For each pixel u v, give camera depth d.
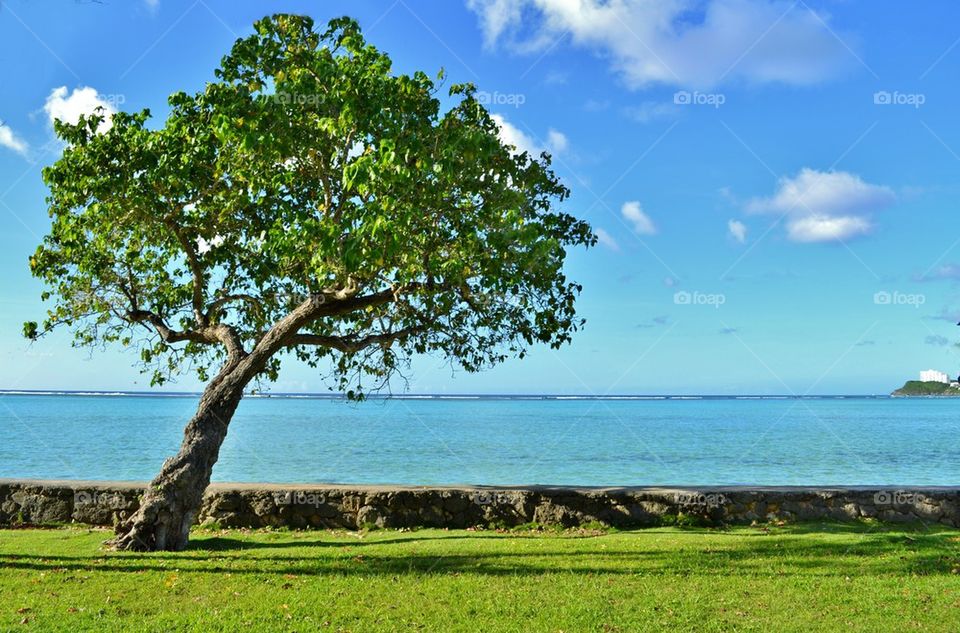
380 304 13.39
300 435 59.28
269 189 12.98
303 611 7.60
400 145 10.06
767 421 91.69
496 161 11.73
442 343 14.68
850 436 60.38
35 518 13.47
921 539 11.36
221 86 11.58
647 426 78.12
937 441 53.78
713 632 6.98
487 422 86.81
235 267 14.65
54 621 7.14
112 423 71.75
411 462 37.03
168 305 14.75
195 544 11.31
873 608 7.72
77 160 11.92
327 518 13.26
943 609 7.69
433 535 12.30
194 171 12.48
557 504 13.22
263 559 10.09
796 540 11.33
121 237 13.98
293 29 11.91
